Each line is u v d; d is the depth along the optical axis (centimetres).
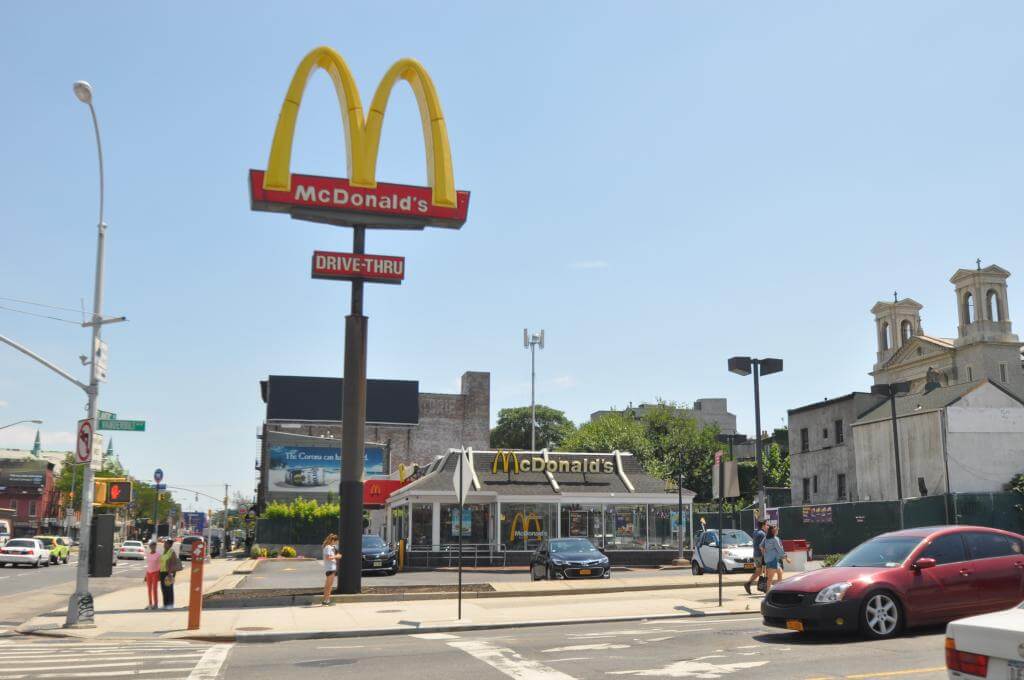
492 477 4069
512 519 3969
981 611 1292
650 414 8306
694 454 7944
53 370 1953
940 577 1281
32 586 3331
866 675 996
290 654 1364
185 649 1477
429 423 8225
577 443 7262
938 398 4672
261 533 6594
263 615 1945
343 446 2395
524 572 3588
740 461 8275
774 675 1015
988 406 4481
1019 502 3834
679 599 2105
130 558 6406
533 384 5884
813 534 4491
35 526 10419
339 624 1744
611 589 2333
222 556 7162
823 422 5719
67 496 10781
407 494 3975
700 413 11269
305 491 7481
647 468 7138
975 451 4384
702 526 4200
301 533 6619
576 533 4016
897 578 1264
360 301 2462
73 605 1859
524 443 10381
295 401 7725
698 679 1009
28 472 10631
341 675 1112
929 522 3838
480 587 2411
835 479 5550
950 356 7062
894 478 4731
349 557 2338
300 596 2230
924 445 4519
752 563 2886
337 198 2475
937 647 1164
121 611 2230
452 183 2589
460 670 1127
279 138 2450
